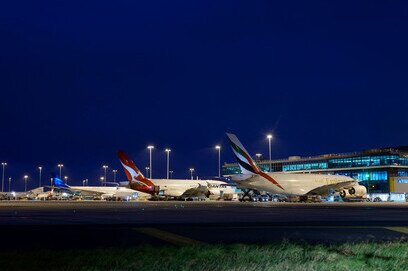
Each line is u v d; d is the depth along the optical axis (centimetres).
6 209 6119
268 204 8812
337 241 2469
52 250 2003
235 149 10481
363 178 17325
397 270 1579
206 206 7462
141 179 12431
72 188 15688
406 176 16412
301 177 10519
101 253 1881
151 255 1838
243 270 1523
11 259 1741
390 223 3506
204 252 1908
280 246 2098
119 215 4538
